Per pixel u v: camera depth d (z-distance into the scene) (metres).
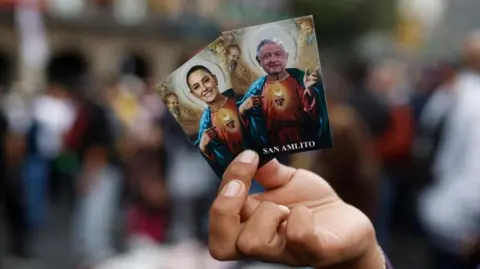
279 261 1.38
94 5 35.81
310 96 1.42
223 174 1.45
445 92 7.14
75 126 8.53
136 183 6.65
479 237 4.39
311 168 3.92
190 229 7.40
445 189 5.66
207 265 4.26
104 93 11.04
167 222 6.66
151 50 35.66
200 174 7.70
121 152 7.48
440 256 5.68
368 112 8.05
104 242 7.88
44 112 11.07
